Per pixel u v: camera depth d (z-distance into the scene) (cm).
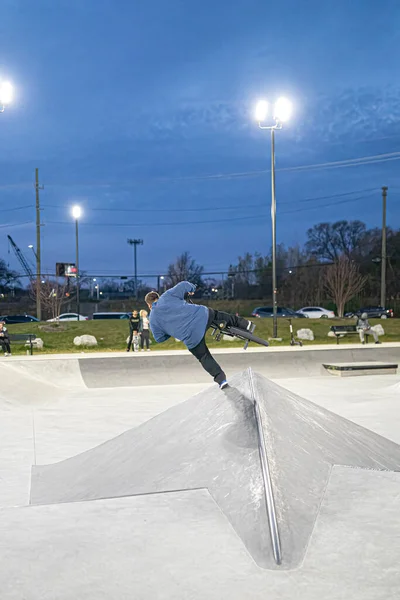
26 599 238
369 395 1150
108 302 6038
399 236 5916
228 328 561
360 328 2295
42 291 5069
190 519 320
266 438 390
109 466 496
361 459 441
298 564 266
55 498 466
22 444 760
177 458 421
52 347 2320
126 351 2144
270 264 6288
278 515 299
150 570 263
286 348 2053
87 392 1347
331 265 5062
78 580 254
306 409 531
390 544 286
